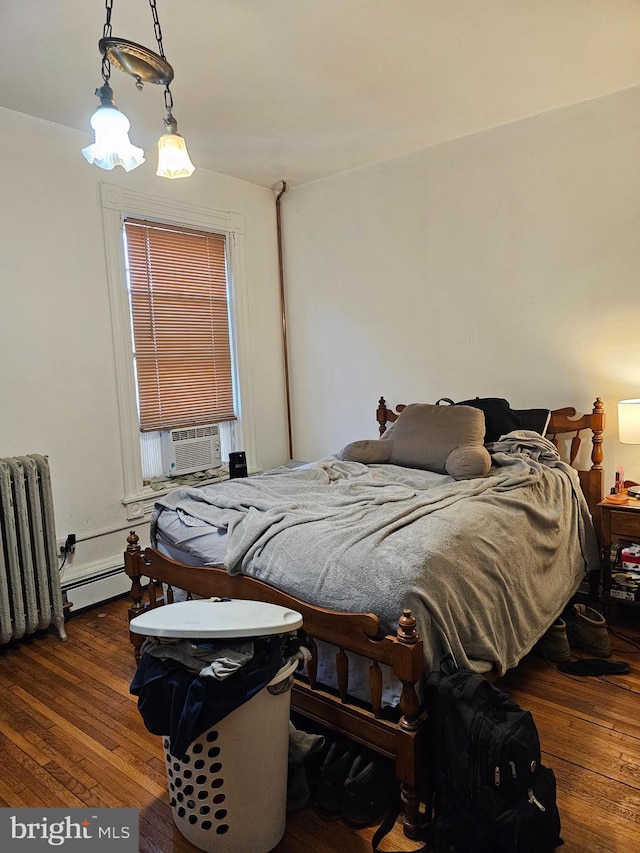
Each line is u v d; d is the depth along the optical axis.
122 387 3.21
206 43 2.18
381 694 1.54
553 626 2.33
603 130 2.74
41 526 2.62
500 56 2.35
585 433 2.95
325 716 1.67
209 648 1.41
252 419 4.02
